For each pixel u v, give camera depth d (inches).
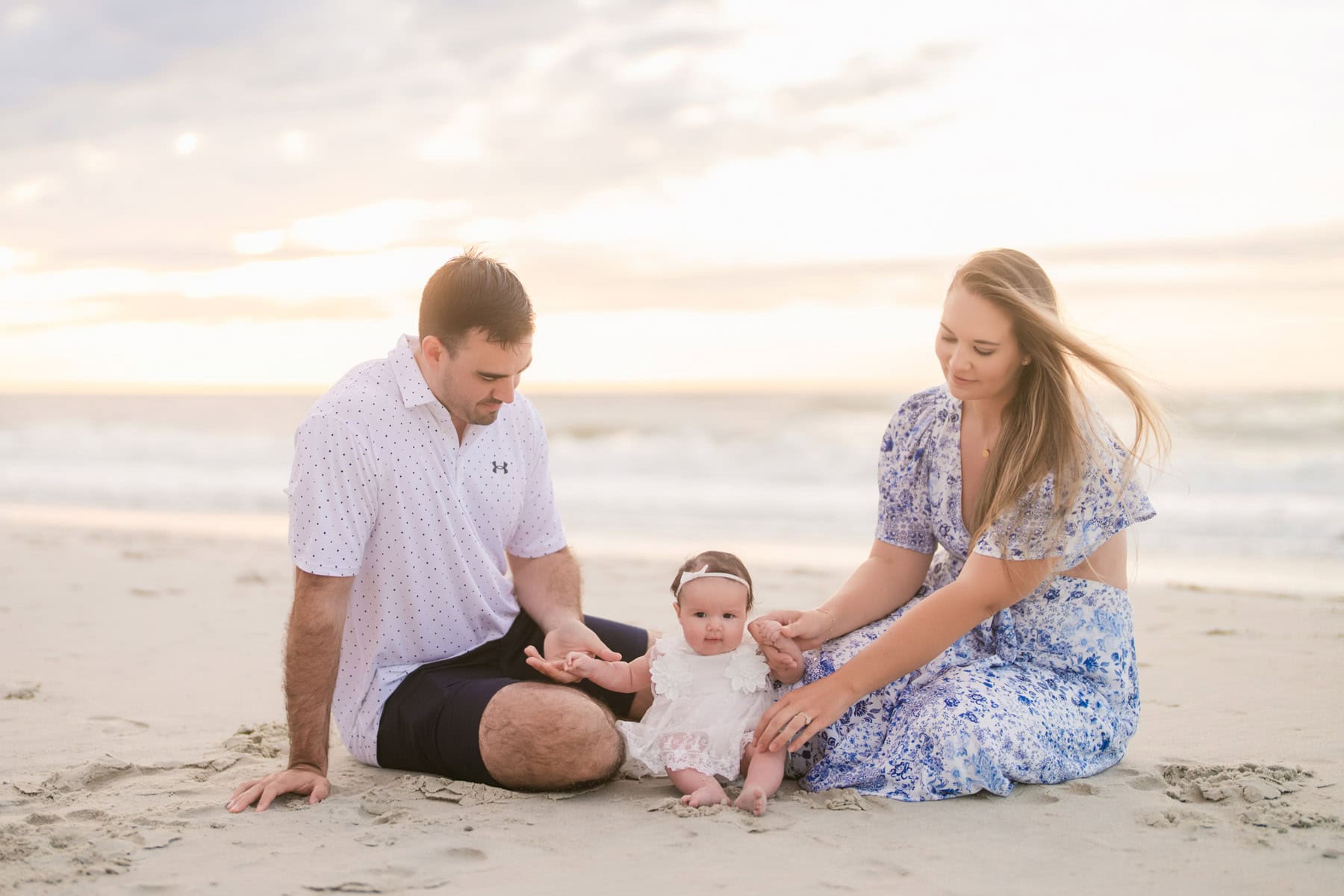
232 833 107.7
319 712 120.3
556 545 141.3
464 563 128.0
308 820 111.7
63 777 126.0
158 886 93.7
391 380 123.7
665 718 125.0
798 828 109.0
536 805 117.2
